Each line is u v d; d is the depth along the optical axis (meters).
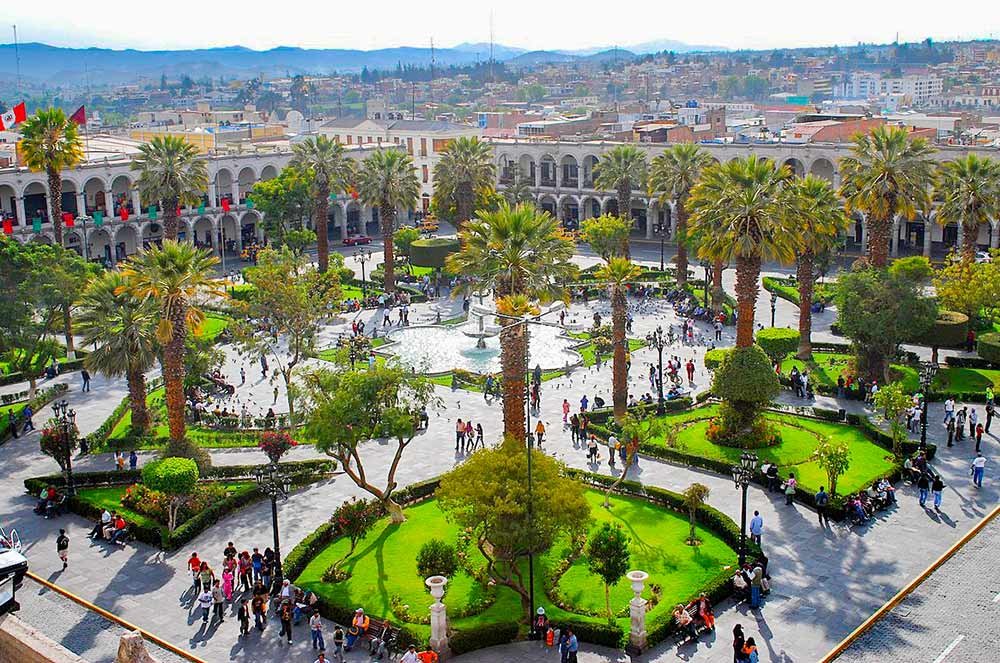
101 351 57.53
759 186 53.31
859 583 39.19
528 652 35.03
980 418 58.22
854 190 74.62
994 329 77.38
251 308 63.56
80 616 38.38
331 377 44.81
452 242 103.94
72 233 109.75
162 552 43.91
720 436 55.38
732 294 93.81
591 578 39.84
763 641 35.16
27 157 81.88
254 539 44.66
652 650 34.69
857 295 62.31
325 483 51.34
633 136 141.12
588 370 71.00
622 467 52.50
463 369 70.38
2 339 63.66
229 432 59.25
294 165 107.00
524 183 123.62
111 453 56.66
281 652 35.53
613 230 94.56
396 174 96.06
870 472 50.06
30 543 45.12
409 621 36.78
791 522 45.00
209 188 120.12
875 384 61.56
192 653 35.47
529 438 37.53
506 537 35.31
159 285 51.78
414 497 48.22
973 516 45.09
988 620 36.25
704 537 43.47
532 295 50.00
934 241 113.88
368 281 104.62
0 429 59.19
